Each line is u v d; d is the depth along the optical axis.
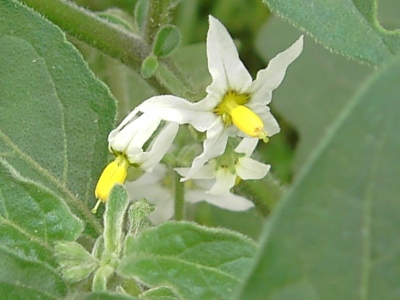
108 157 0.07
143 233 0.05
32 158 0.07
